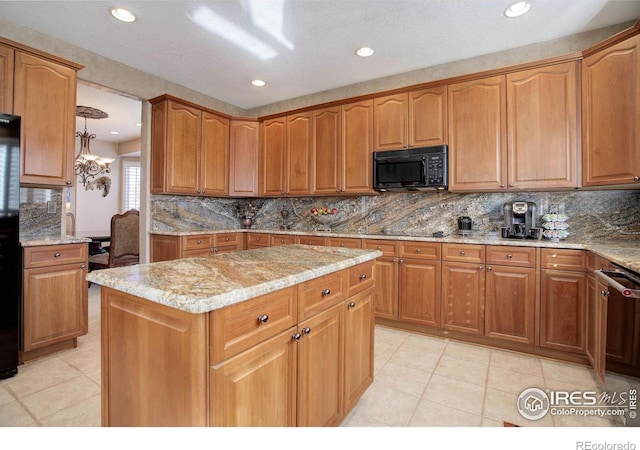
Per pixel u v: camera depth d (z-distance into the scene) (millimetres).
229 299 950
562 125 2568
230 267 1375
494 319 2629
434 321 2873
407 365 2363
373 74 3547
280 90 4039
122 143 7176
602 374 1896
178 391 974
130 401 1133
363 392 1834
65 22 2605
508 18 2498
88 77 3070
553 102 2596
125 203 7273
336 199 4059
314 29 2678
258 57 3170
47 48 2801
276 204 4582
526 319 2516
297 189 3953
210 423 922
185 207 4125
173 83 3811
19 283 2268
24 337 2309
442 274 2836
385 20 2543
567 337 2379
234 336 993
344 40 2842
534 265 2484
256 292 1043
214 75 3600
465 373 2246
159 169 3578
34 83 2455
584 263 2314
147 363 1072
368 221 3807
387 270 3098
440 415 1767
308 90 4039
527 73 2689
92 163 5449
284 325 1204
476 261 2695
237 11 2453
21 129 2389
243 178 4230
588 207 2734
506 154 2768
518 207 2781
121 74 3322
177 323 979
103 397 1232
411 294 2979
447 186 3021
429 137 3096
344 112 3611
